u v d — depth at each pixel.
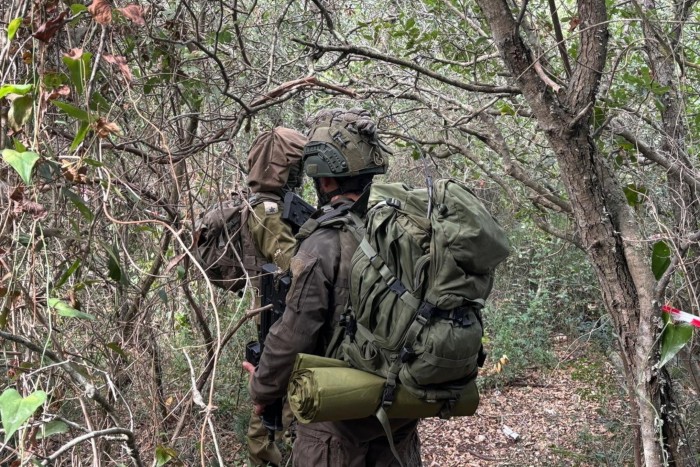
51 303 1.42
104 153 2.10
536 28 3.04
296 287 1.96
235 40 3.03
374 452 2.14
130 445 1.28
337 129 2.08
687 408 2.62
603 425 4.44
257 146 2.84
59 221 1.87
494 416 5.12
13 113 1.45
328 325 2.01
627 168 2.74
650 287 1.93
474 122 4.16
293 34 3.38
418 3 3.84
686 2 2.69
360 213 2.06
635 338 1.98
